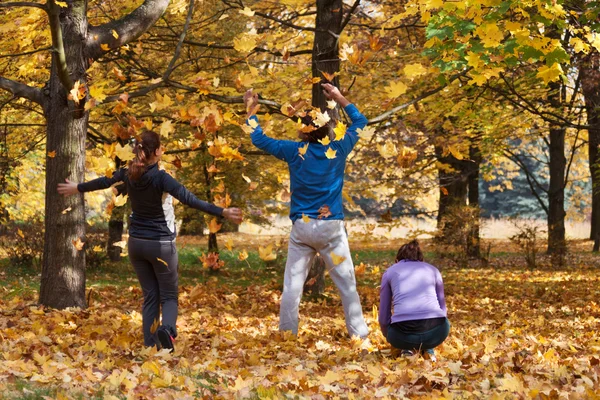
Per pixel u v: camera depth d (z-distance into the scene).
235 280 16.77
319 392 4.49
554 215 24.64
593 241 34.94
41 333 6.09
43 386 4.15
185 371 4.86
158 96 5.46
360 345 6.30
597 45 7.13
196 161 15.50
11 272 15.80
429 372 5.10
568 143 35.69
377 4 14.87
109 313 7.98
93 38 8.02
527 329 8.99
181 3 9.59
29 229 17.06
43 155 22.95
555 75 7.13
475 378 5.06
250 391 4.35
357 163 19.30
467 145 16.95
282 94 11.20
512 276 19.09
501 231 42.22
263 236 33.97
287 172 16.23
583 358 6.26
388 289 6.07
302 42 13.62
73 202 8.04
